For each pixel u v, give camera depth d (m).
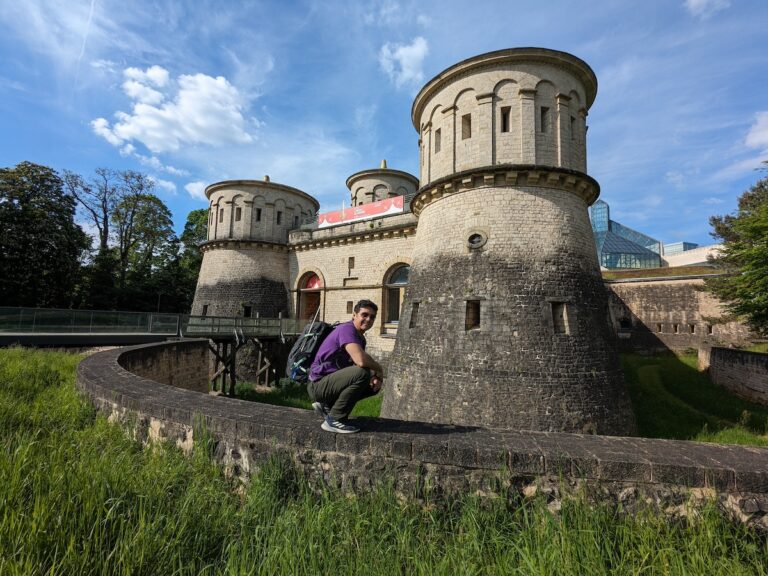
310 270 26.48
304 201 30.50
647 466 3.35
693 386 18.91
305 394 20.47
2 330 19.17
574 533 2.93
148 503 3.25
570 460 3.45
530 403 11.50
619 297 30.05
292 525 3.14
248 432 4.24
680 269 34.31
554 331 12.16
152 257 39.56
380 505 3.42
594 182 13.80
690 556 2.79
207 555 2.98
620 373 13.00
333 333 3.94
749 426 13.56
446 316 13.30
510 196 13.29
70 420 5.53
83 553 2.54
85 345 20.38
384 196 30.80
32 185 27.91
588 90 15.38
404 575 2.79
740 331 24.69
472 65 14.08
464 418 11.95
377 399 18.47
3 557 2.41
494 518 3.30
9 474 3.23
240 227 27.42
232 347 19.73
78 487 3.19
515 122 13.62
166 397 5.46
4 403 5.71
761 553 3.08
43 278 27.20
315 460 3.92
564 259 12.87
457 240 13.82
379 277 22.75
